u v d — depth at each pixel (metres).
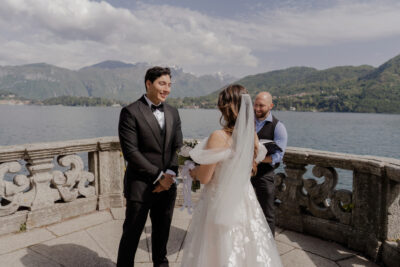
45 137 78.06
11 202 3.38
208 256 1.85
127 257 2.35
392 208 2.77
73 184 3.93
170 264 2.80
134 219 2.34
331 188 3.33
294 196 3.60
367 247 2.96
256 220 1.94
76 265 2.75
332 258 2.94
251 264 1.83
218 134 1.83
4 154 3.21
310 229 3.51
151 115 2.31
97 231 3.50
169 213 2.57
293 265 2.80
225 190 1.83
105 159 4.15
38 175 3.55
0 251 2.96
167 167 2.45
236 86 1.91
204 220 1.92
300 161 3.49
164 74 2.28
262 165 2.85
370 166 2.84
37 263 2.75
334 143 67.81
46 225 3.63
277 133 2.86
